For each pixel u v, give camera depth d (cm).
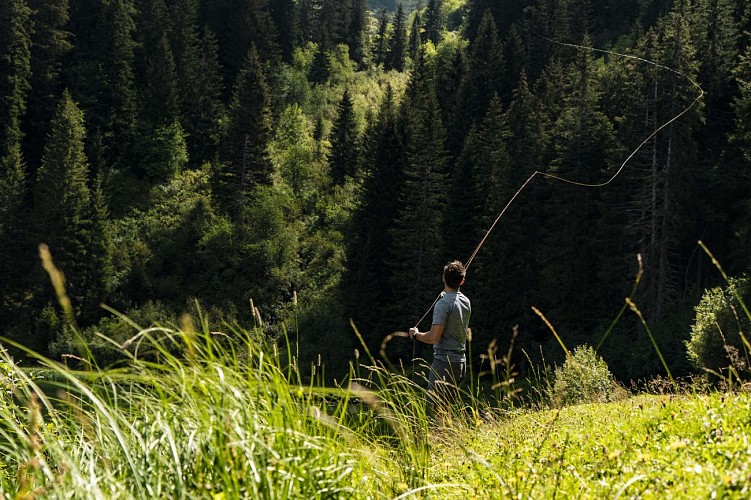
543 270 4456
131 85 9269
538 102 5809
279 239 6725
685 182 4091
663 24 5403
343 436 307
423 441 328
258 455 256
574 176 4616
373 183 5500
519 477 281
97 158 8131
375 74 13450
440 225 4747
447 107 7731
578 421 428
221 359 278
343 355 4719
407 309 4734
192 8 10444
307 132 9650
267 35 11100
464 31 13100
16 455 264
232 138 7406
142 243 7156
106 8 9206
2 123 7875
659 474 264
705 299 2470
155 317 5962
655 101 4050
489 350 304
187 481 254
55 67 8969
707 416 342
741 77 4759
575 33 9488
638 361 3631
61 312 5953
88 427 284
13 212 6531
